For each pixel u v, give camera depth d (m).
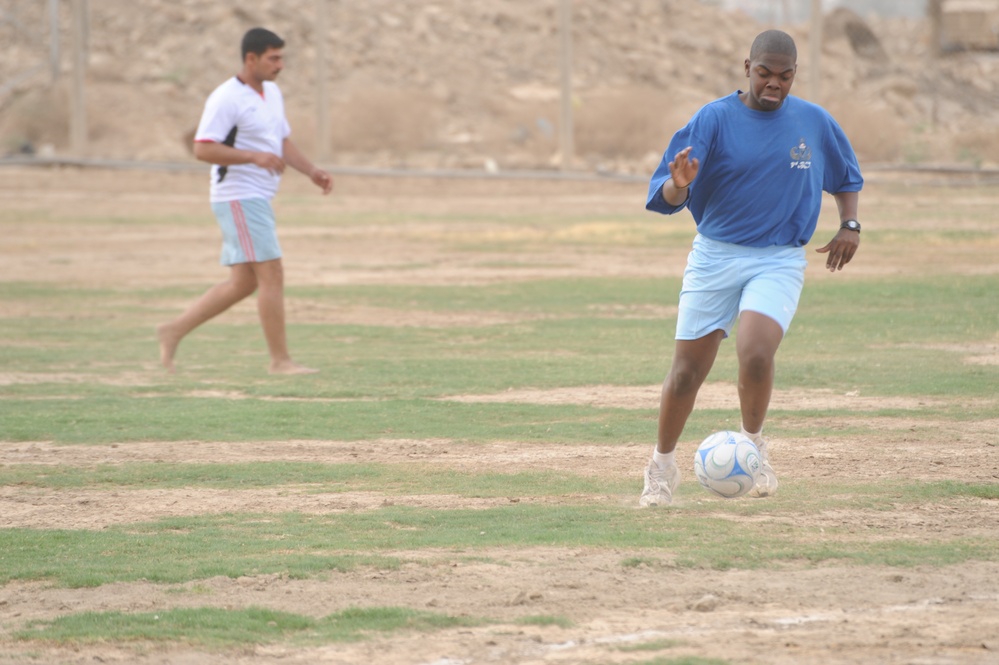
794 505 20.75
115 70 128.75
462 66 137.38
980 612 15.23
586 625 14.94
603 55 144.50
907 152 96.69
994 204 76.56
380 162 102.00
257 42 35.09
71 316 47.59
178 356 39.16
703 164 19.89
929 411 28.50
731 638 14.36
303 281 55.97
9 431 27.86
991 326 40.50
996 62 136.88
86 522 20.62
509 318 45.38
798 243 20.36
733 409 29.20
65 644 14.59
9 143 110.81
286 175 98.56
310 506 21.44
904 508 20.50
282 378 34.75
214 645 14.44
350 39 139.75
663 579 16.72
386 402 30.94
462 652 14.10
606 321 44.09
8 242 70.38
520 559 17.77
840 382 32.16
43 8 144.00
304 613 15.61
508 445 26.22
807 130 19.91
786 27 146.25
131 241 70.75
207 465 24.53
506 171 97.94
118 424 28.61
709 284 20.33
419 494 22.19
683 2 162.62
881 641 14.18
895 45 154.50
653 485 21.14
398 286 53.97
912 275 52.44
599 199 87.00
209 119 34.72
